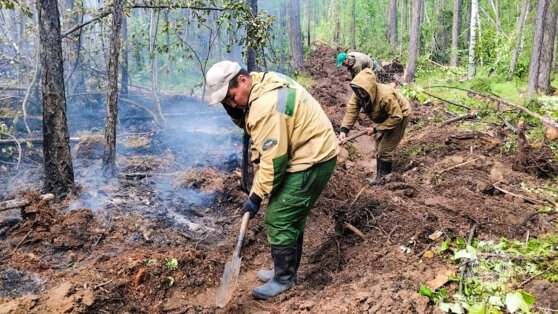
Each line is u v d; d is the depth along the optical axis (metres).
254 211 3.03
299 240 3.38
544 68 10.53
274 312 3.09
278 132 2.82
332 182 5.18
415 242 3.71
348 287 3.22
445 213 4.19
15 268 3.44
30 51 8.55
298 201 3.06
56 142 4.61
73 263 3.62
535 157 5.39
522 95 9.88
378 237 3.92
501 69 13.69
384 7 23.92
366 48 21.72
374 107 5.22
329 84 13.09
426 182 5.33
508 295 2.72
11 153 5.98
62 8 8.05
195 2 6.58
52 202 4.54
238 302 3.24
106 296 3.13
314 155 2.98
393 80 14.36
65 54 7.85
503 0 18.80
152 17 9.09
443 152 6.42
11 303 2.97
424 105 9.51
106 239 4.00
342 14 24.91
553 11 10.23
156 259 3.54
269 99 2.84
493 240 3.69
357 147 7.62
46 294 3.11
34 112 7.34
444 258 3.46
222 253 3.93
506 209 4.27
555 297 2.85
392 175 5.30
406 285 3.06
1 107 7.37
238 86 2.90
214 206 4.89
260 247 4.12
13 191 5.00
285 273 3.28
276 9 17.30
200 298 3.36
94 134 6.76
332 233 4.24
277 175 2.90
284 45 16.39
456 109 8.80
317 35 28.80
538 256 3.30
